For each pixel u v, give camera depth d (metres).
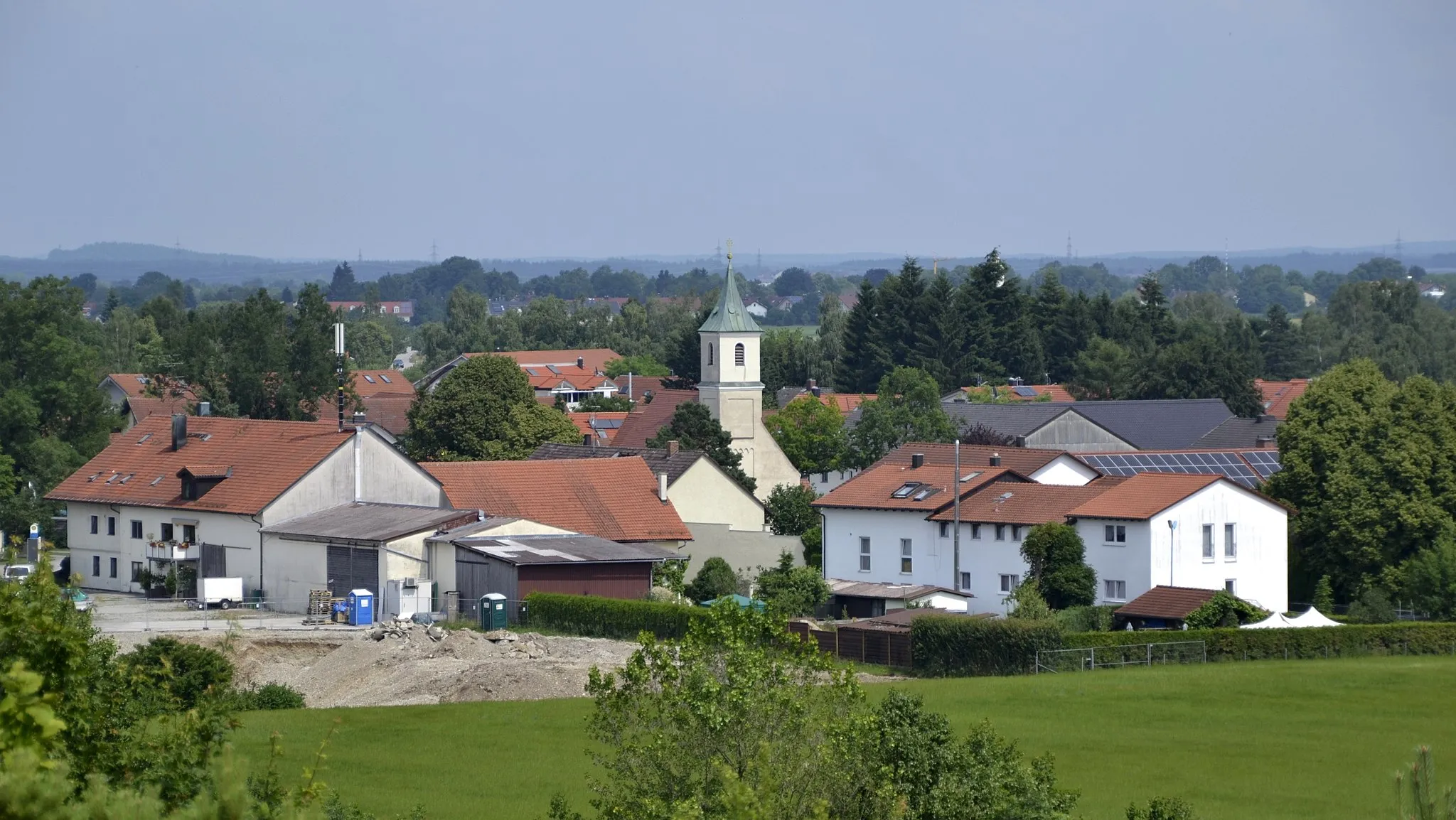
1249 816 86.44
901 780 58.25
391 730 109.12
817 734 58.34
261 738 106.31
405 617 175.00
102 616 177.38
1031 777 60.44
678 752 57.84
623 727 60.06
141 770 47.31
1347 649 152.12
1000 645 140.88
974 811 57.69
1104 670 138.00
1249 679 131.38
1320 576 194.75
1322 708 118.31
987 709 117.19
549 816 74.00
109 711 50.31
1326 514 192.25
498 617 166.50
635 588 178.75
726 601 61.56
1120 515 181.25
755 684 58.16
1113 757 101.25
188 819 35.53
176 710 54.69
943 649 143.75
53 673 43.03
